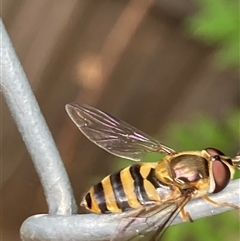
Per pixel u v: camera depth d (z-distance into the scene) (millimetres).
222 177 52
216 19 95
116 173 54
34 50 105
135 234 51
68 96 105
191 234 89
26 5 105
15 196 98
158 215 53
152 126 106
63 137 102
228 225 87
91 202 53
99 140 61
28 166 99
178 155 55
